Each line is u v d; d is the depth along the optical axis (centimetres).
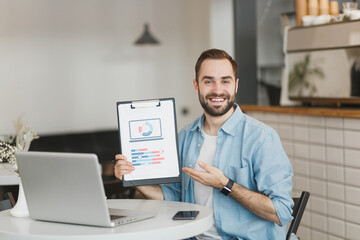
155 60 662
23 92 593
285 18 412
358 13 328
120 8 641
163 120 229
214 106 231
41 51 600
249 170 228
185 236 190
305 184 365
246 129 231
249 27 483
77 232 183
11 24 583
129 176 228
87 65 627
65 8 611
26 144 260
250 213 225
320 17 358
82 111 626
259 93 480
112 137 610
